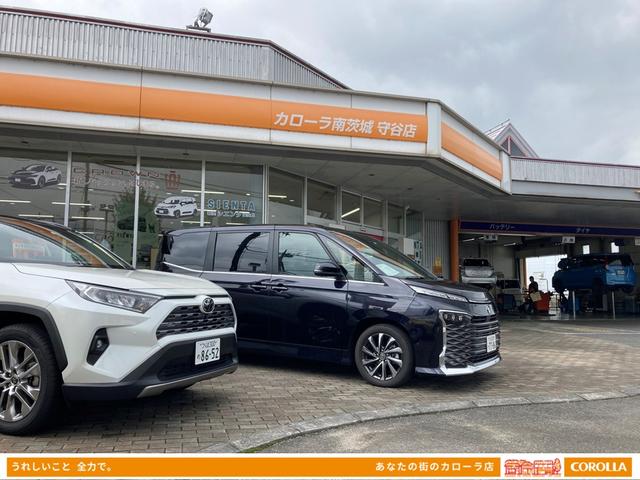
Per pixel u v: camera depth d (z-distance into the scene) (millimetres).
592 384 6273
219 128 9508
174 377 3914
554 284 24938
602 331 13430
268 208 11273
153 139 9445
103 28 11453
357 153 10195
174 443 3740
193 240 7117
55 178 10141
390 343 5613
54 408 3707
